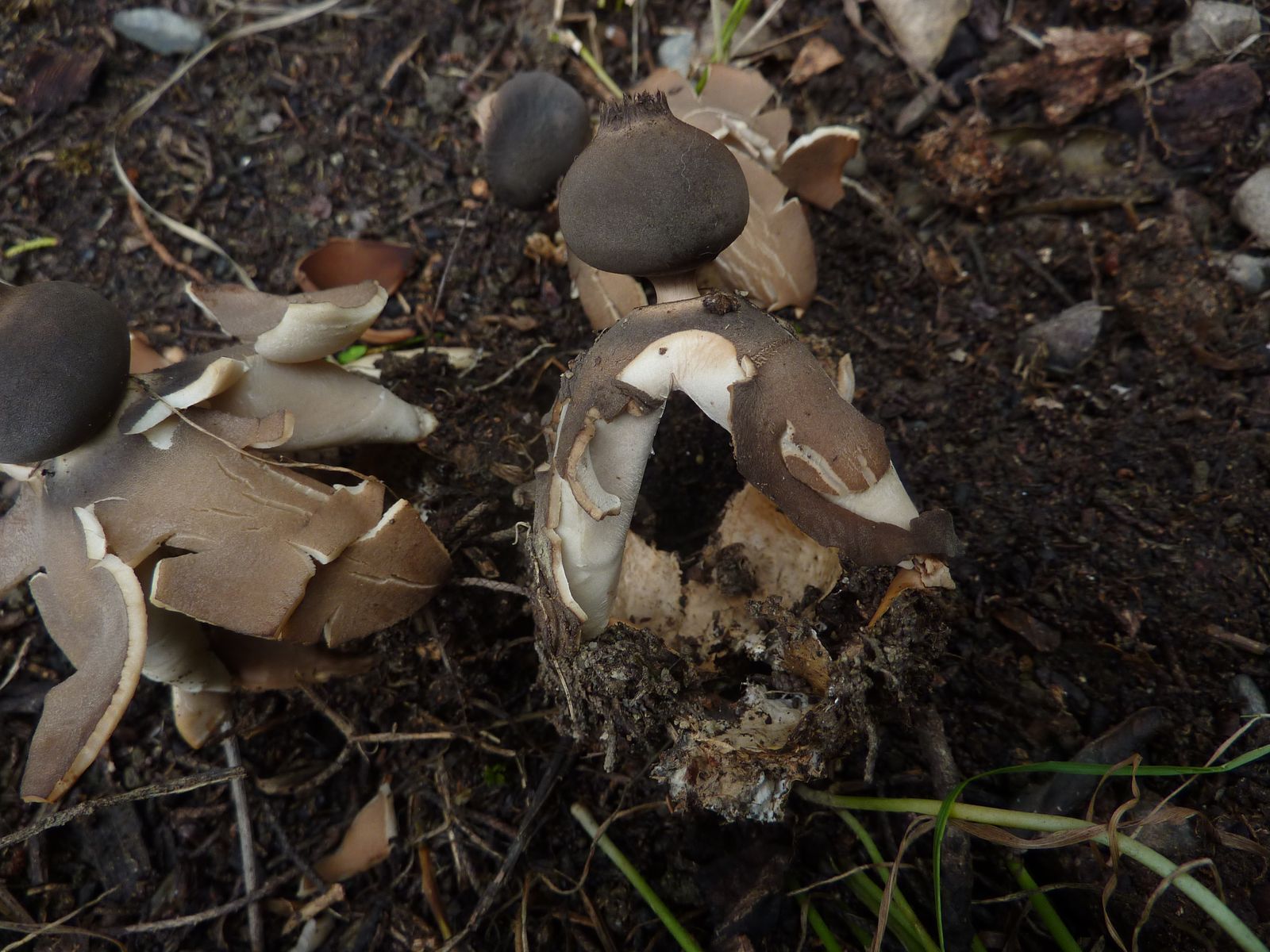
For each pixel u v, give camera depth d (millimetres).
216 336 169
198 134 187
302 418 118
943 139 170
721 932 116
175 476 104
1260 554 132
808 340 129
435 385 155
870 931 118
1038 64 170
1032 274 164
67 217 179
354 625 110
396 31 195
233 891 133
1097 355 155
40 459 101
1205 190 164
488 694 135
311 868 132
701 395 97
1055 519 139
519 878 128
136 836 135
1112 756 121
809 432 91
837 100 183
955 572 135
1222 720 123
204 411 109
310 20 196
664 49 193
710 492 146
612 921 124
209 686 125
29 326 97
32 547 109
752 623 121
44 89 186
